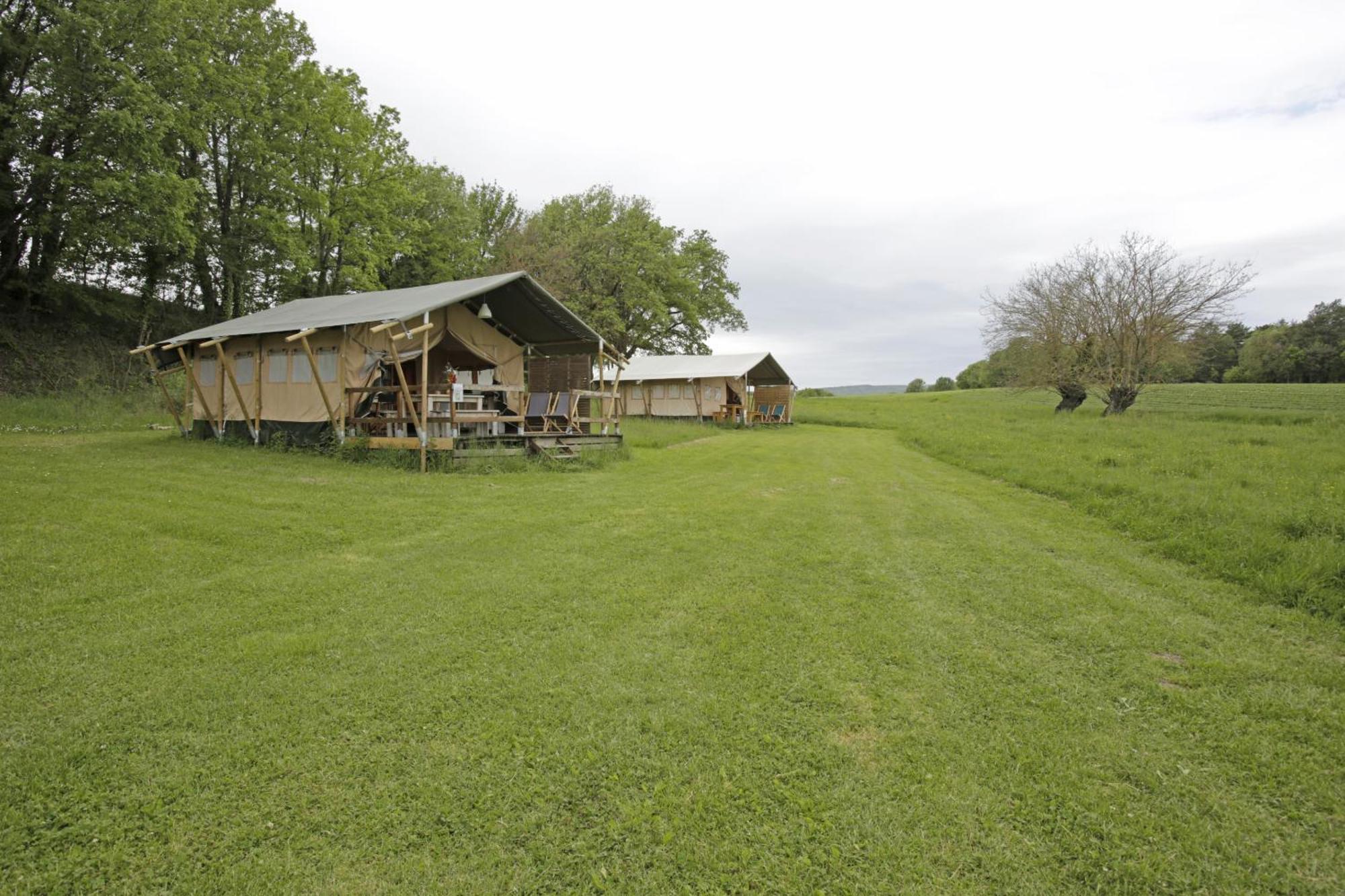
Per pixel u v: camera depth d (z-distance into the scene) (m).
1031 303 30.62
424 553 6.40
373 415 13.39
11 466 9.54
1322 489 9.35
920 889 2.31
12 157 18.27
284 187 24.73
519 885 2.32
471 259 37.59
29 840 2.48
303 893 2.27
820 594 5.36
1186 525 7.48
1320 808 2.76
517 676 3.82
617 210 43.12
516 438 13.95
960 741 3.20
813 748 3.13
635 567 6.03
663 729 3.28
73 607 4.68
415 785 2.83
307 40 25.70
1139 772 2.97
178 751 3.05
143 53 18.09
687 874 2.38
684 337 45.81
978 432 20.80
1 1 18.16
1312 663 4.12
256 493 8.65
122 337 23.44
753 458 16.05
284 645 4.16
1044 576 5.90
